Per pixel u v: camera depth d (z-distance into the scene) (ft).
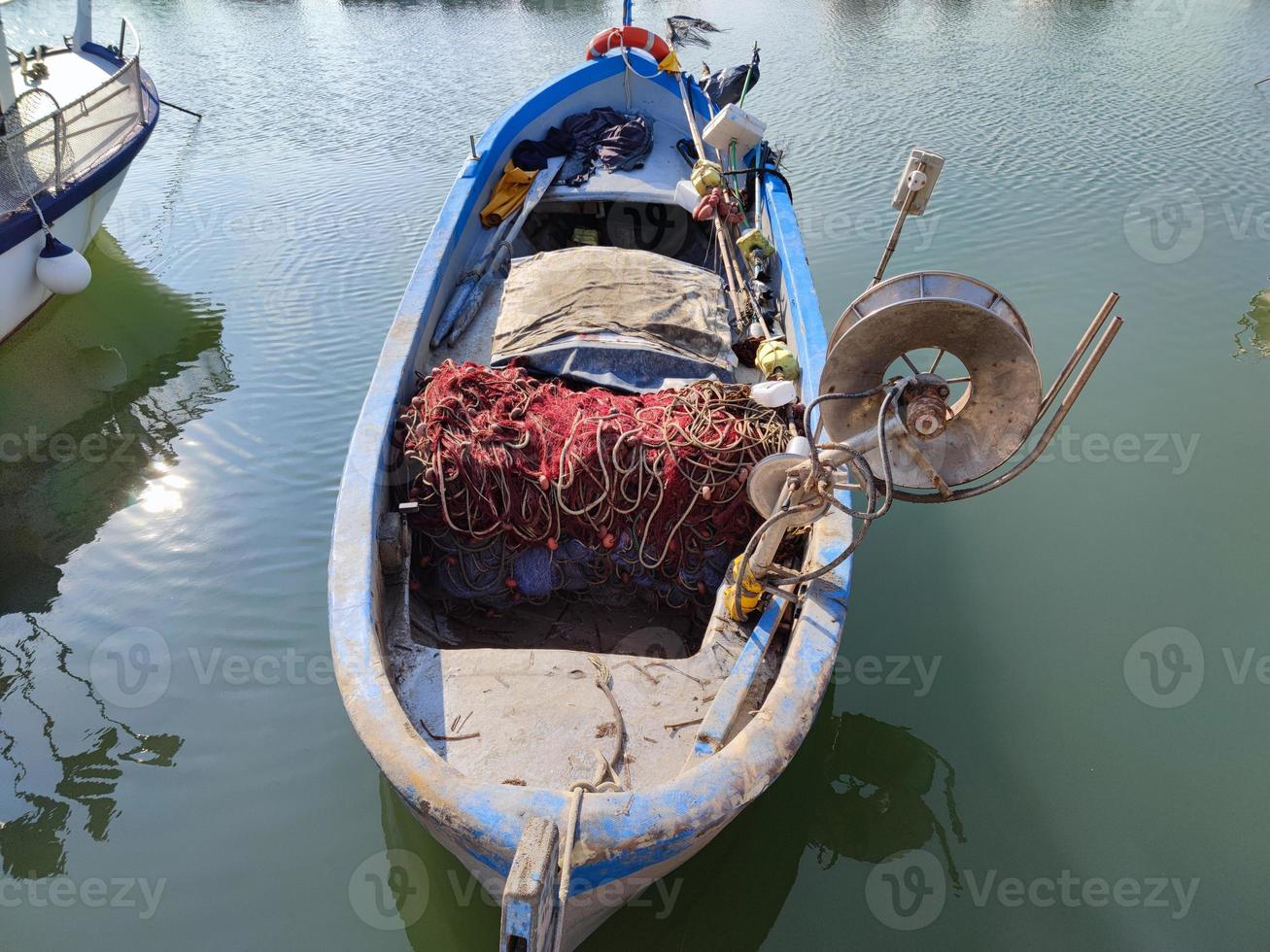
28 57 34.14
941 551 19.31
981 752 15.28
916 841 14.12
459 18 61.16
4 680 16.65
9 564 19.35
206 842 13.97
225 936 12.75
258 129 41.86
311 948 12.64
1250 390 23.86
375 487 14.34
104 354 26.63
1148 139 38.99
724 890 13.74
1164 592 18.21
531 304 17.92
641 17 59.98
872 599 18.16
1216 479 21.03
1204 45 53.06
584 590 15.48
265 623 17.97
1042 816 14.32
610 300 17.69
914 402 10.46
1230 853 13.74
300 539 20.01
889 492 10.39
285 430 23.49
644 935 12.80
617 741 11.74
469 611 15.40
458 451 13.98
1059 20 59.47
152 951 12.57
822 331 17.58
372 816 14.37
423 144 39.99
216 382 25.38
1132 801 14.48
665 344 17.13
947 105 43.37
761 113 42.52
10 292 26.02
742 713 12.38
